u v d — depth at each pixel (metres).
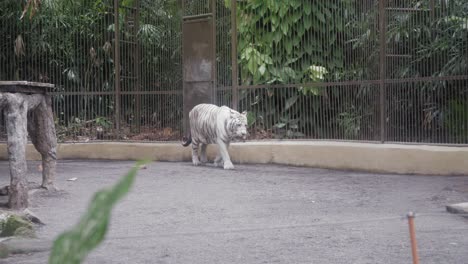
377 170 10.12
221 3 12.42
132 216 6.67
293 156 11.17
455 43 10.04
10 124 6.98
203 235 5.74
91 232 0.45
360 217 6.47
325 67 11.78
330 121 11.62
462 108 9.77
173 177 9.84
